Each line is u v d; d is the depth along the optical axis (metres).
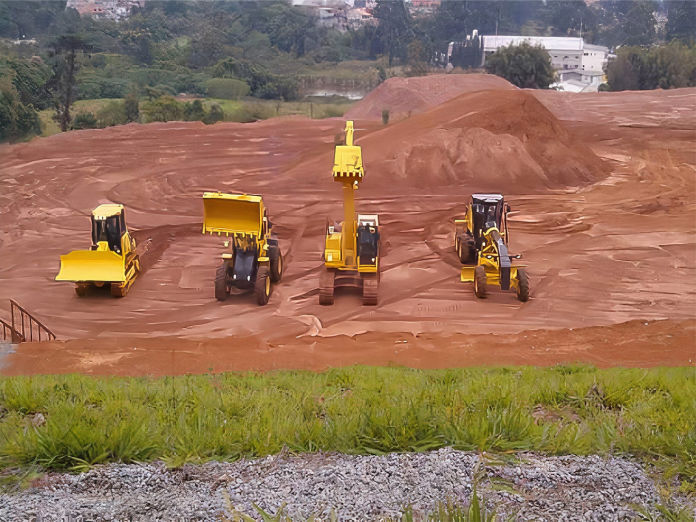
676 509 6.20
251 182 40.66
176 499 6.35
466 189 39.28
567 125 62.56
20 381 11.10
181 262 27.86
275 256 25.12
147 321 22.44
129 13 114.62
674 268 27.52
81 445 7.18
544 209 35.59
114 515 6.09
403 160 40.94
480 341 19.67
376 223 23.69
